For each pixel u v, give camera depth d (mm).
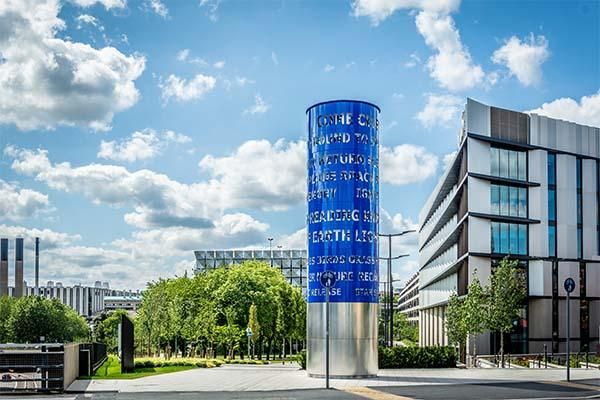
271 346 87625
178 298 74125
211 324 71062
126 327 35062
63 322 114750
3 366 24797
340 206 30484
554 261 62094
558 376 32344
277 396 22875
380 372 34531
